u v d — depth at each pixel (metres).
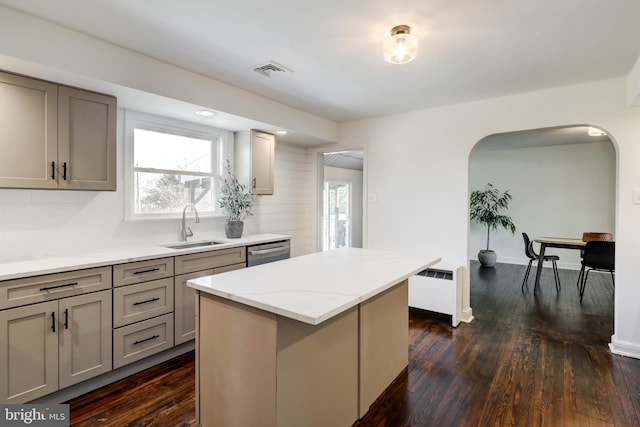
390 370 2.41
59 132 2.25
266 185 3.91
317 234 4.88
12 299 1.91
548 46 2.33
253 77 2.91
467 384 2.41
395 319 2.47
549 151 6.53
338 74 2.85
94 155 2.42
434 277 3.67
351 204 7.57
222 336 1.75
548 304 4.26
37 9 1.88
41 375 2.02
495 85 3.11
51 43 2.01
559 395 2.26
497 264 6.90
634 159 2.83
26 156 2.11
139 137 3.11
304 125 3.98
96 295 2.26
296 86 3.14
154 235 3.19
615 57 2.49
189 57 2.51
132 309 2.46
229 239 3.57
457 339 3.19
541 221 6.65
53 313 2.07
